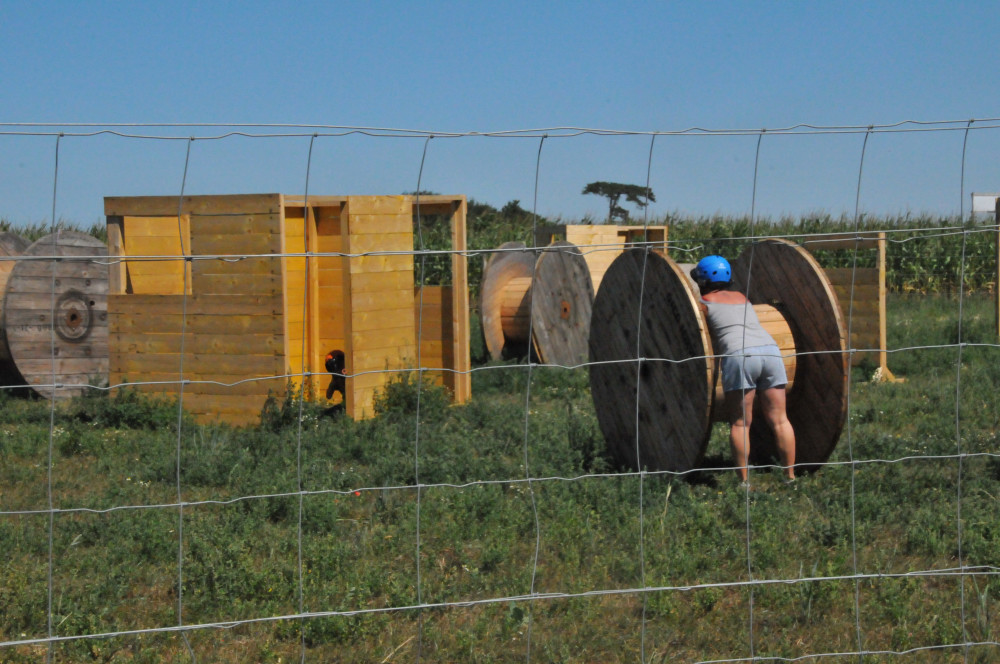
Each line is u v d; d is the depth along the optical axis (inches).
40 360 936.3
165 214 778.8
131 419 730.8
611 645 343.0
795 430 571.8
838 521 451.2
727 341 526.0
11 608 368.5
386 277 812.0
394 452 620.7
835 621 363.3
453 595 381.1
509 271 1220.5
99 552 433.7
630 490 507.2
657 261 538.9
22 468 585.0
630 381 569.0
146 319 786.8
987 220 1247.5
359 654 336.8
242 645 345.7
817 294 546.9
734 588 390.9
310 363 877.8
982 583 397.4
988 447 610.9
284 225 751.1
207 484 551.8
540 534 447.8
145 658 330.3
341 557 416.2
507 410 784.3
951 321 1375.5
